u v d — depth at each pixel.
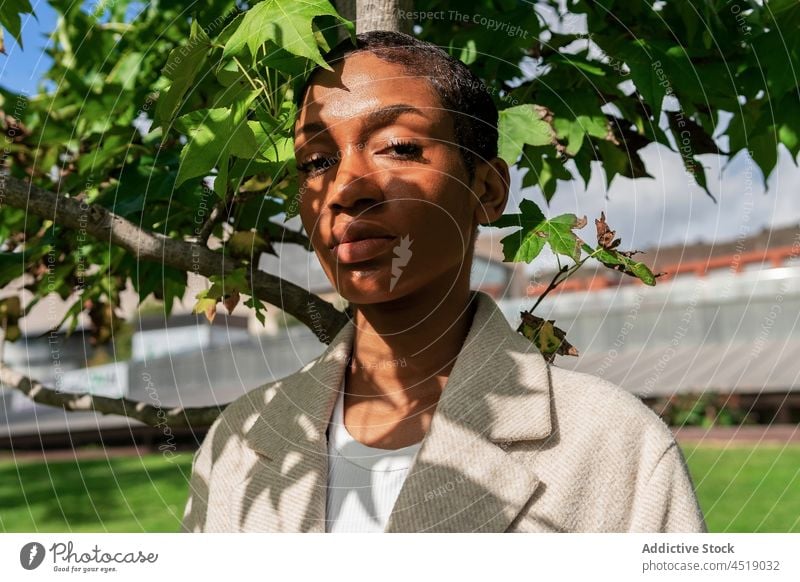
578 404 0.88
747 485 5.93
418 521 0.82
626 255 1.13
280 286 1.32
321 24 1.19
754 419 8.40
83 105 1.62
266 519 0.91
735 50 1.43
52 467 9.80
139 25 1.69
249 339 7.32
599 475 0.85
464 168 0.87
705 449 7.49
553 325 1.17
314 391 0.95
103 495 7.64
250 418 1.06
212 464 1.07
